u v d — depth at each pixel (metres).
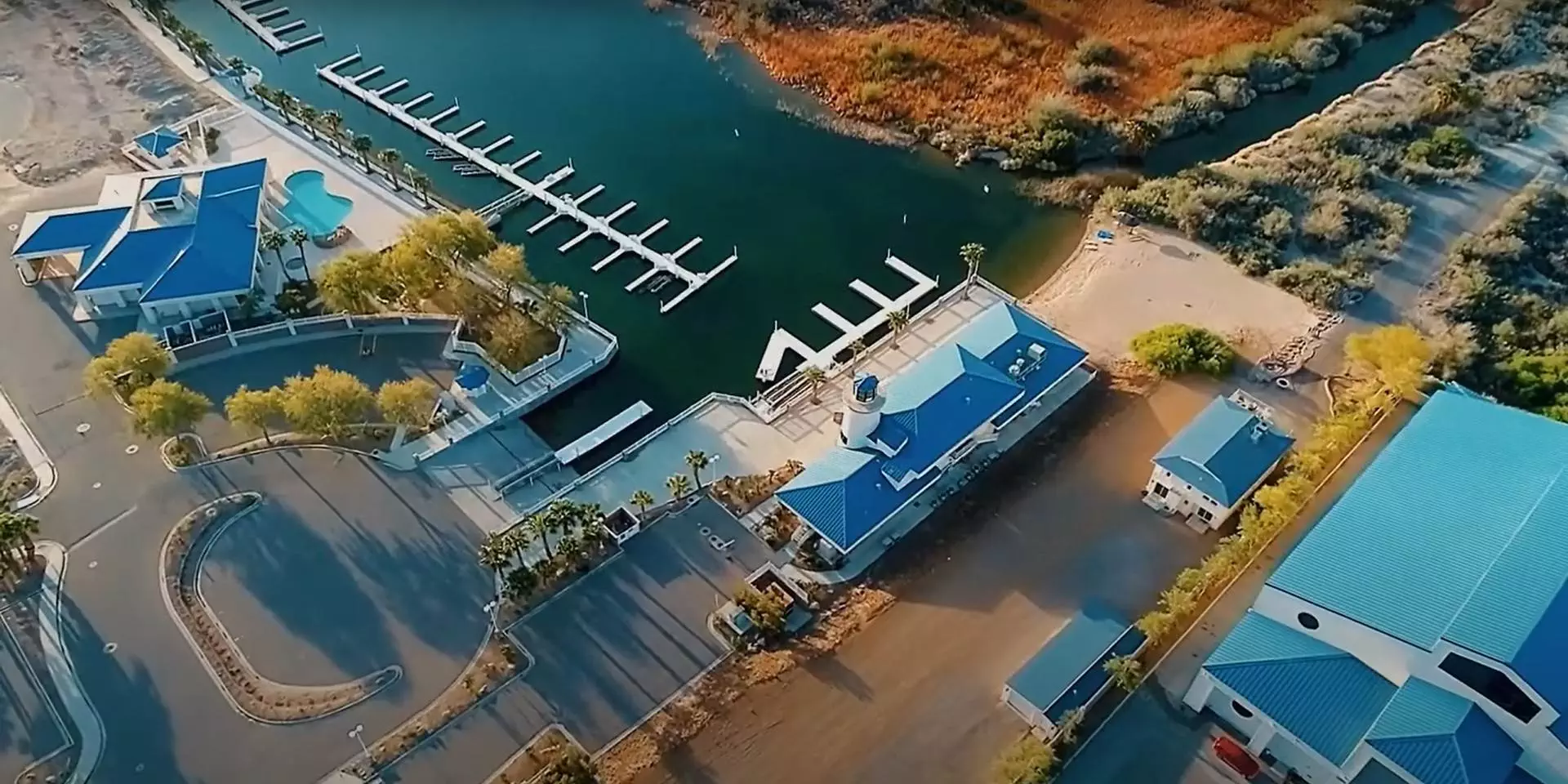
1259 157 156.00
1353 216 145.00
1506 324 128.50
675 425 121.88
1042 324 127.19
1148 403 122.94
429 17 187.75
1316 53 176.00
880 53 175.38
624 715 97.00
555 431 123.00
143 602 104.50
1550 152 155.88
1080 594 105.88
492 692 98.44
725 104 170.00
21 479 114.38
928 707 97.38
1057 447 118.44
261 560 108.00
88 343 128.75
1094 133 161.75
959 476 115.56
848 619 103.88
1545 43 177.00
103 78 169.50
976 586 106.44
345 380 115.44
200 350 127.19
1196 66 173.75
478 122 166.00
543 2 191.12
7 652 100.75
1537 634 84.69
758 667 100.25
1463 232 143.88
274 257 140.62
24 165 152.75
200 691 98.19
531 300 134.88
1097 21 184.50
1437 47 177.25
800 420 122.56
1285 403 122.56
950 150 161.25
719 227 149.50
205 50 171.25
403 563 108.00
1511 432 102.69
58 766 93.44
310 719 96.38
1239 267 140.12
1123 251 143.62
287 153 158.00
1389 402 119.81
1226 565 103.62
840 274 143.00
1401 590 90.31
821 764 93.94
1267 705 89.88
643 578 106.81
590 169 158.50
